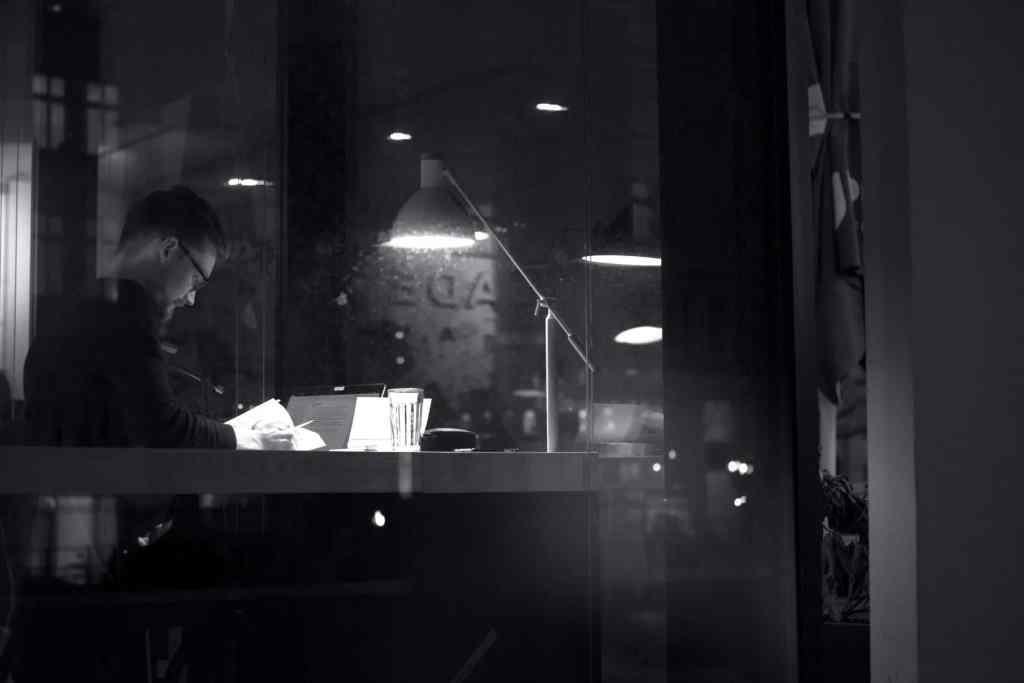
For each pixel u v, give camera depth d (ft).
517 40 9.94
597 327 8.53
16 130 9.84
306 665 5.81
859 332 12.17
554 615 6.36
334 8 10.84
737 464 6.74
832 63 12.26
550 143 9.62
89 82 10.25
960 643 6.11
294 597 5.81
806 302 6.70
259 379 10.44
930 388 6.19
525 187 9.66
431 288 10.57
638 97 8.42
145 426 6.57
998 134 6.43
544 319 9.99
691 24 7.05
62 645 5.39
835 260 12.25
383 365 10.55
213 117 10.69
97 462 5.04
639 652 6.73
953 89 6.37
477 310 10.46
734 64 6.88
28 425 6.55
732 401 6.79
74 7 10.16
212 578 5.67
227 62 10.84
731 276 6.84
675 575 6.79
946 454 6.19
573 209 9.05
